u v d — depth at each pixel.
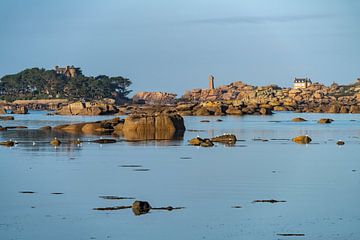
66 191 55.94
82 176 64.50
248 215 46.97
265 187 58.19
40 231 42.75
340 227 43.59
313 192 55.75
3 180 61.88
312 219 45.78
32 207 49.47
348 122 181.25
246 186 58.75
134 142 102.81
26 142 103.50
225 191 56.16
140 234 42.16
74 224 44.38
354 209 48.84
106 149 91.19
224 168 70.75
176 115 130.75
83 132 128.38
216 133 127.56
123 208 49.03
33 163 74.81
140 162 75.94
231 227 43.69
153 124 127.69
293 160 78.62
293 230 42.91
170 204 50.66
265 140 108.25
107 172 67.31
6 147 94.44
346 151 90.12
